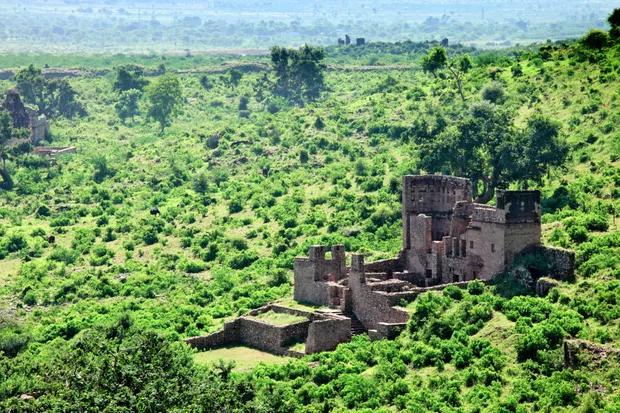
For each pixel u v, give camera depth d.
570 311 175.75
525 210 194.62
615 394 153.38
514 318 179.38
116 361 168.38
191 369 175.12
